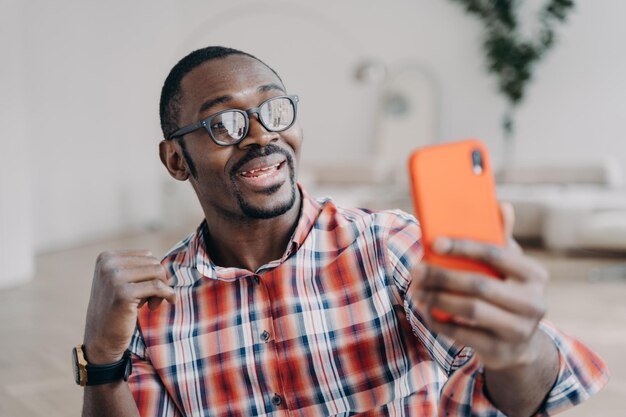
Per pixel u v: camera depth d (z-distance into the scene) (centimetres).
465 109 735
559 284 436
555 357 68
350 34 785
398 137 764
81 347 86
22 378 298
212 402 95
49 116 648
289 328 92
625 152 667
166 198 743
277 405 93
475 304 52
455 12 731
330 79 799
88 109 700
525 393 67
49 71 645
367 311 92
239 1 820
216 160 93
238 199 94
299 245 94
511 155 713
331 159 804
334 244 94
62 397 274
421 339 90
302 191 99
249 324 94
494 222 63
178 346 95
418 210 61
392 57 767
